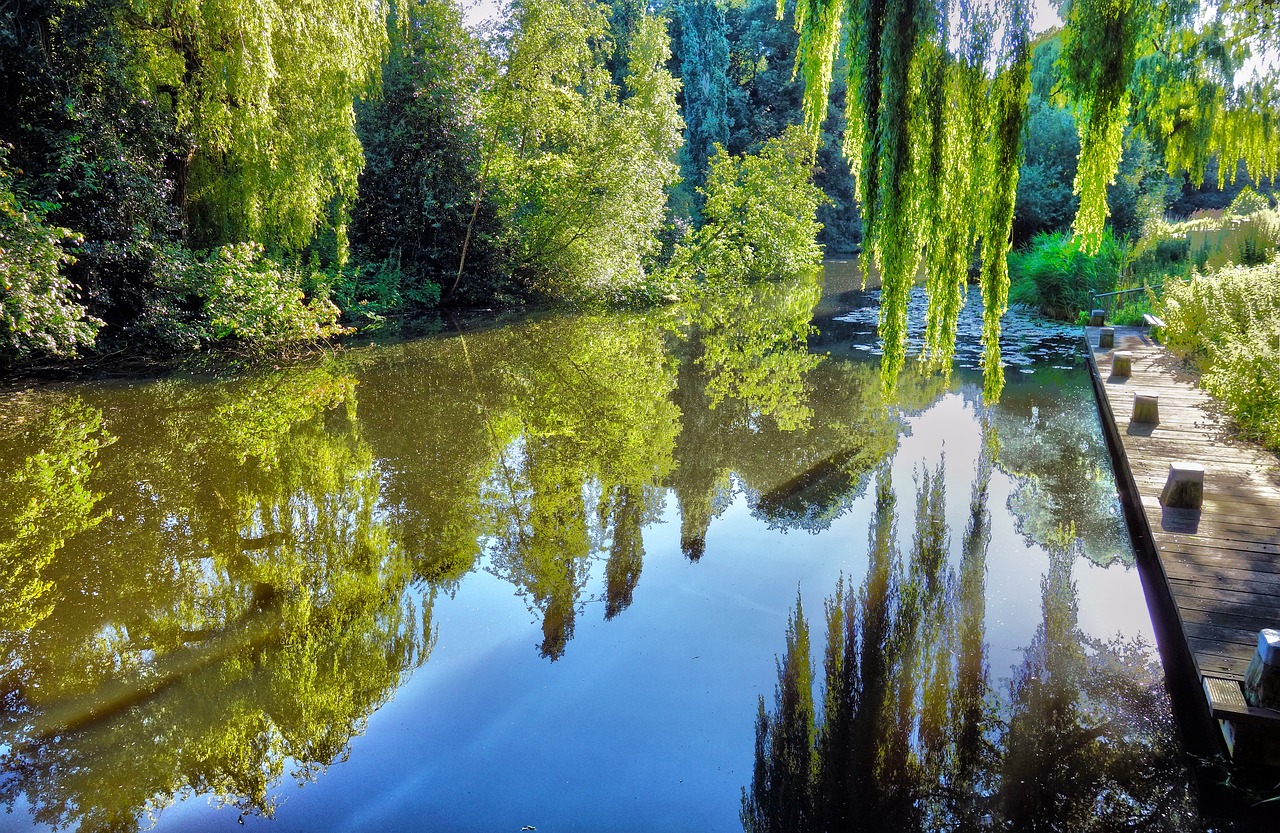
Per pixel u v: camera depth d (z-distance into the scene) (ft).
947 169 15.57
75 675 11.26
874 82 15.43
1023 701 10.32
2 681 11.14
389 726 10.00
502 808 8.58
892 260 15.96
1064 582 13.57
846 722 9.96
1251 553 12.58
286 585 13.88
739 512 16.98
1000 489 18.07
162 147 33.06
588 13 48.62
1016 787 8.80
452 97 46.62
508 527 16.31
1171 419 20.75
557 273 54.34
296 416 24.90
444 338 39.58
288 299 35.22
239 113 33.78
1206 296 28.66
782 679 10.87
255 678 11.10
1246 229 40.98
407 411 25.58
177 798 8.80
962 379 29.60
